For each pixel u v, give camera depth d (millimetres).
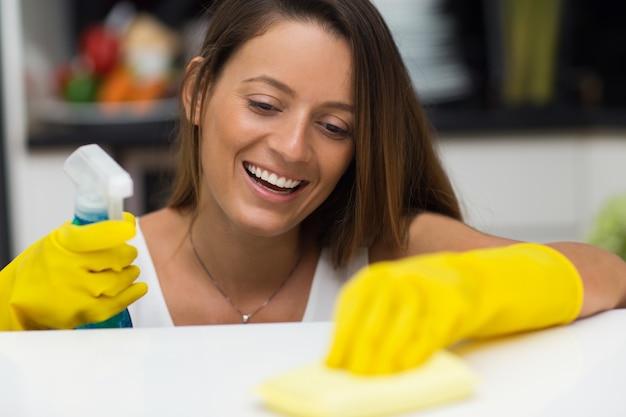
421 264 621
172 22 2955
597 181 2604
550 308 723
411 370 573
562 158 2604
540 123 2570
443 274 601
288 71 999
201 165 1158
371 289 587
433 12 2723
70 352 679
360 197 1124
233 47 1041
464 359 657
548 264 752
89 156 775
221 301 1247
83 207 813
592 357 658
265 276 1240
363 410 531
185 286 1245
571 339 711
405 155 1202
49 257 866
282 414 544
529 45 2764
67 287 867
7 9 2424
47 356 671
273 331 717
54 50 2852
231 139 1036
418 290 586
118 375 625
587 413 553
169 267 1251
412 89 1192
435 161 1262
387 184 1138
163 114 2562
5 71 2430
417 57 2727
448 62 2766
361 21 1036
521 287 691
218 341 694
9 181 2455
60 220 2488
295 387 546
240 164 1052
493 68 2893
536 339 713
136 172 2512
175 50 2828
